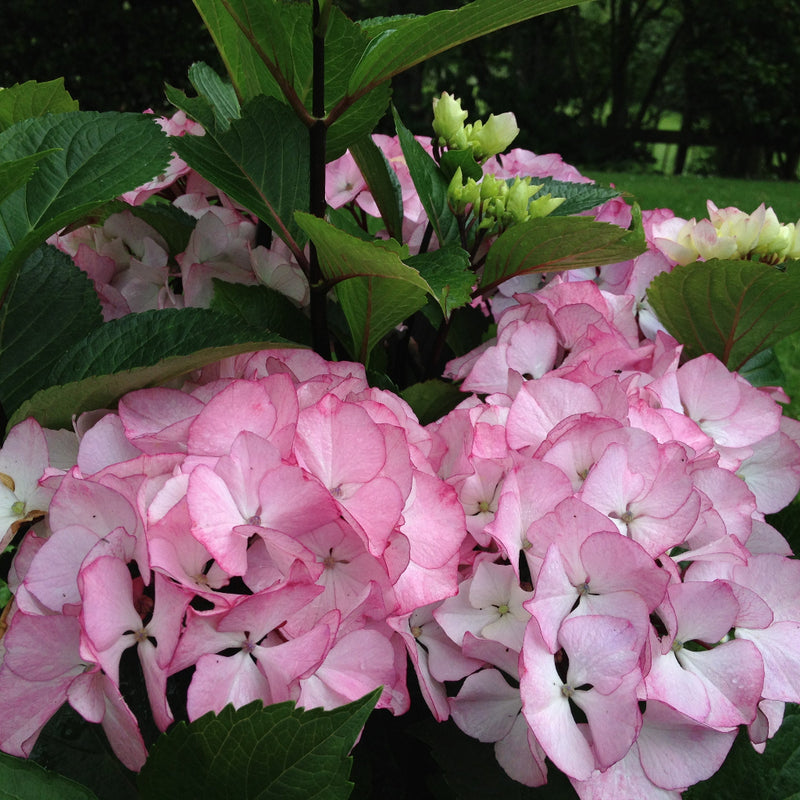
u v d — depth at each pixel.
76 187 0.48
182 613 0.35
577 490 0.44
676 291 0.58
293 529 0.38
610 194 0.65
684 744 0.41
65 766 0.41
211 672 0.36
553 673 0.39
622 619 0.39
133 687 0.41
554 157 0.74
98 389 0.43
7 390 0.49
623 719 0.38
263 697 0.37
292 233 0.54
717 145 7.43
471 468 0.45
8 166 0.39
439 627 0.44
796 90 7.03
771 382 0.69
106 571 0.36
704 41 7.25
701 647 0.45
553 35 7.82
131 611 0.36
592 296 0.57
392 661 0.39
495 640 0.41
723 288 0.57
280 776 0.36
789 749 0.48
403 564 0.39
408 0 5.57
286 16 0.51
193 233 0.58
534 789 0.44
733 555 0.44
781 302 0.57
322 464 0.40
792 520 0.61
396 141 0.72
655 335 0.63
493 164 0.73
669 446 0.44
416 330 0.69
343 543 0.39
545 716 0.38
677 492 0.43
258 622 0.37
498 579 0.42
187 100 0.53
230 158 0.53
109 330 0.47
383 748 0.50
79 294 0.52
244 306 0.57
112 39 3.65
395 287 0.50
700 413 0.54
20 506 0.42
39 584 0.38
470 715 0.42
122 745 0.37
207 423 0.40
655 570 0.40
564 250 0.54
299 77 0.53
